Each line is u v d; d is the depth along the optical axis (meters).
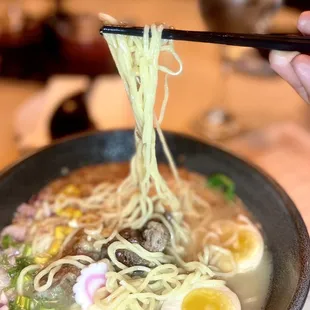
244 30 0.36
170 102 0.40
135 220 0.26
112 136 0.30
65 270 0.23
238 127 0.38
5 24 0.46
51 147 0.28
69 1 0.55
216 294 0.23
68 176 0.29
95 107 0.37
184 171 0.30
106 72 0.44
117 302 0.22
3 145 0.37
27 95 0.42
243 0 0.34
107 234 0.25
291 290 0.21
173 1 0.55
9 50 0.46
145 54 0.23
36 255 0.25
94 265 0.23
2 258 0.25
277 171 0.33
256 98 0.41
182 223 0.27
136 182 0.27
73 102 0.37
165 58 0.43
